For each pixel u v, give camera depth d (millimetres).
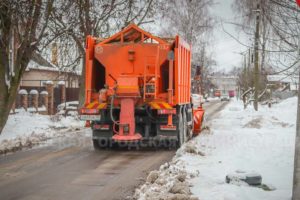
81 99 26156
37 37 18406
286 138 16750
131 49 15133
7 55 17344
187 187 8195
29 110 28203
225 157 12172
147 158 13312
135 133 14594
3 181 9945
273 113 33500
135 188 9266
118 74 15227
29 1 16656
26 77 43125
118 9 25188
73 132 20719
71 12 22344
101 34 24875
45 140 17703
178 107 15148
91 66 15188
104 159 13086
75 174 10781
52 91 30562
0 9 16109
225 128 21891
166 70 15117
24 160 12836
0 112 17281
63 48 25359
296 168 6582
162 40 15141
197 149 13156
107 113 14992
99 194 8766
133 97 14359
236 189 7953
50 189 9172
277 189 8344
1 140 16422
